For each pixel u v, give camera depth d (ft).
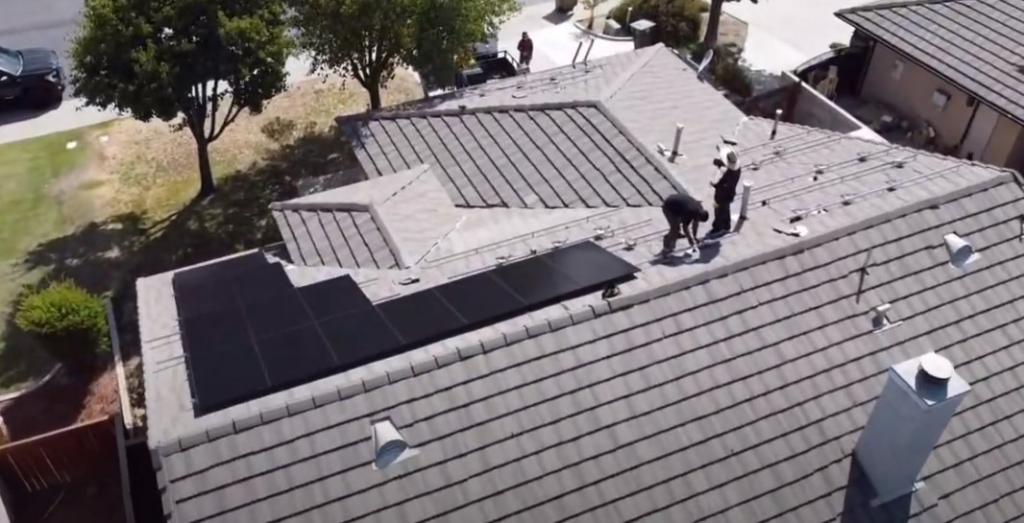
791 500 38.52
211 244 79.56
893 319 43.32
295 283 49.57
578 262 44.98
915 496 39.88
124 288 74.69
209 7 72.84
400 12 82.33
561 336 39.47
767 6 121.08
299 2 83.87
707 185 56.03
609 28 112.16
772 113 94.58
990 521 40.22
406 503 34.94
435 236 56.49
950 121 86.84
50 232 80.84
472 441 36.55
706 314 41.29
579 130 64.18
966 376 42.93
